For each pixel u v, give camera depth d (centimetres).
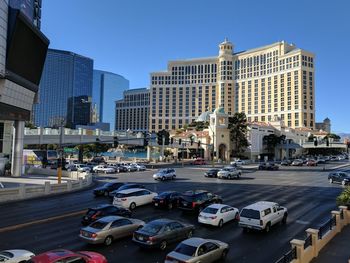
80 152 10612
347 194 2516
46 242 1975
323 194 4044
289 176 6506
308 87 19675
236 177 5997
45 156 7875
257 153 14162
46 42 4891
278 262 1405
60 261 1272
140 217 2712
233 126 12875
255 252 1828
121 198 3022
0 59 3959
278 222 2441
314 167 9475
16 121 5684
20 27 4175
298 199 3659
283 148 14875
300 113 19362
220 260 1680
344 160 14150
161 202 3047
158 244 1833
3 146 6475
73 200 3531
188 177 6197
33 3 6362
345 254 1698
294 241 1544
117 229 1989
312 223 2523
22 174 6156
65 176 5956
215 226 2400
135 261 1678
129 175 6556
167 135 6050
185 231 2014
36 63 4891
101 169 7056
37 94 5431
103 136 9250
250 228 2225
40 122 19750
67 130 8344
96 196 3816
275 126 16075
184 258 1504
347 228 2191
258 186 4819
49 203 3341
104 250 1848
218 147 12794
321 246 1792
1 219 2586
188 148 13262
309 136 15812
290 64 19962
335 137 16912
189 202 2822
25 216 2698
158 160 12038
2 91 4234
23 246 1894
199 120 17912
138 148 16788
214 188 4547
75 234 2155
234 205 3259
